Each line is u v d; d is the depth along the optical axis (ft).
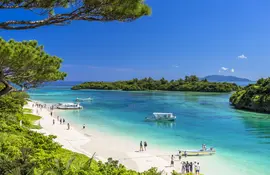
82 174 45.39
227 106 377.09
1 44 44.24
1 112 118.73
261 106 321.52
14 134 89.20
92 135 164.76
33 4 26.96
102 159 112.68
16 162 43.50
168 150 134.10
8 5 26.35
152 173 59.41
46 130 167.32
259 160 120.06
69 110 304.71
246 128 205.16
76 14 28.30
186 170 100.01
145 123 218.79
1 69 46.26
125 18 28.84
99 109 319.88
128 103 405.39
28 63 47.91
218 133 183.42
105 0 26.71
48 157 57.57
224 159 121.29
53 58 52.60
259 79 391.86
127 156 121.19
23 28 27.99
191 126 210.38
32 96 532.73
